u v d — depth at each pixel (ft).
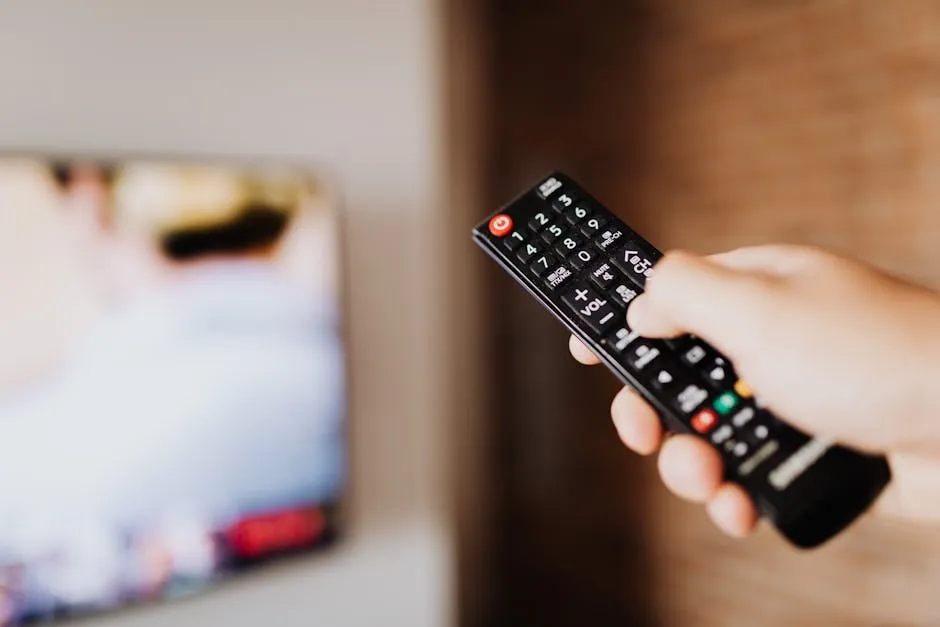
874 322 1.63
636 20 4.92
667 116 4.80
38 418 3.47
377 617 4.50
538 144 5.46
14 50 3.65
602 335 1.79
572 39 5.25
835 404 1.65
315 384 4.08
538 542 5.53
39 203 3.45
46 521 3.51
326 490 4.14
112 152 3.84
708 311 1.65
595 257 1.90
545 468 5.45
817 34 4.15
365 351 4.47
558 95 5.34
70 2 3.76
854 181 4.04
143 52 3.92
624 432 2.02
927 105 3.79
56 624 3.66
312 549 4.12
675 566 4.77
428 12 4.67
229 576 3.91
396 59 4.56
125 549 3.67
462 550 5.87
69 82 3.76
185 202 3.74
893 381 1.61
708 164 4.62
